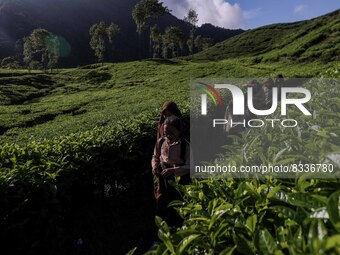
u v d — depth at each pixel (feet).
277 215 5.25
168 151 15.47
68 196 15.88
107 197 20.61
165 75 169.99
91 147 19.93
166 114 16.74
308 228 4.16
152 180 25.64
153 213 22.38
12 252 13.57
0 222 13.08
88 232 18.07
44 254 14.75
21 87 150.82
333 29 207.31
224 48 377.50
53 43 283.59
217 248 5.00
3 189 13.35
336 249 3.08
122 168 22.12
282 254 3.73
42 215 14.02
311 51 188.96
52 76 181.47
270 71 157.69
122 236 19.65
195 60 321.52
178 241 5.18
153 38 355.97
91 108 98.48
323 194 5.01
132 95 120.26
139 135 24.75
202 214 5.90
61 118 84.23
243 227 5.12
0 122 77.05
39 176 15.35
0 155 18.47
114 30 305.12
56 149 19.61
